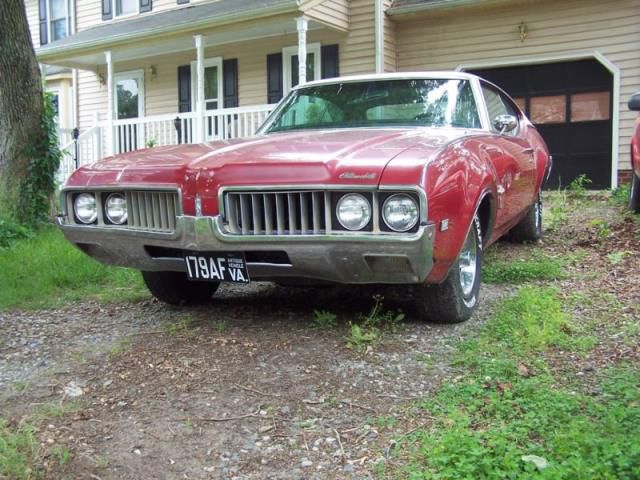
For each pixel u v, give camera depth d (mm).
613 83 11750
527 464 2328
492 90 5406
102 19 17438
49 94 9570
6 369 3562
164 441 2715
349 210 3193
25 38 8523
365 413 2879
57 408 3012
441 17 13078
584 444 2434
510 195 4668
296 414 2893
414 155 3283
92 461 2574
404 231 3143
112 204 3854
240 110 12453
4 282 5508
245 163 3408
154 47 14672
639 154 7125
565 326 3766
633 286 4633
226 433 2758
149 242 3695
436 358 3406
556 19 12102
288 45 14227
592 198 9844
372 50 13125
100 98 17594
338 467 2490
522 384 2996
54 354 3764
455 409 2791
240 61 14969
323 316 3949
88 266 5848
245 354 3541
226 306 4566
